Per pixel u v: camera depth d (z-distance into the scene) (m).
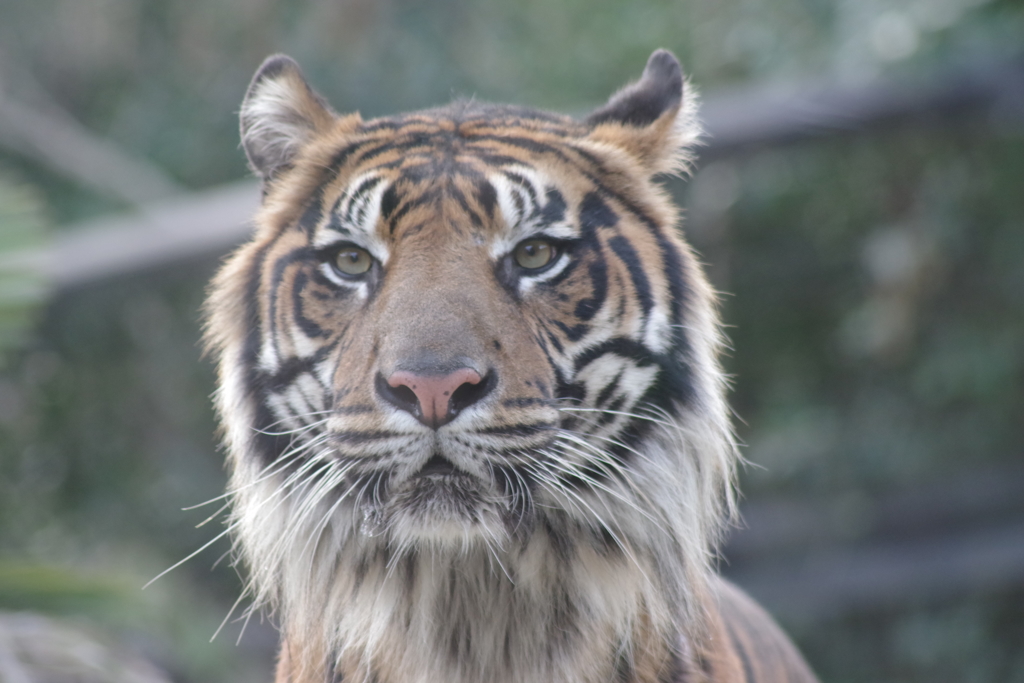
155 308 15.95
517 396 4.20
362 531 4.39
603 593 4.45
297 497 4.63
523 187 4.43
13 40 16.39
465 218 4.36
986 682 15.38
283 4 15.95
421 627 4.48
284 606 4.84
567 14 17.61
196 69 16.41
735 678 4.70
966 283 15.45
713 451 4.74
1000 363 14.80
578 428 4.45
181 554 16.00
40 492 16.27
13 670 5.63
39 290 6.94
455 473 4.21
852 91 12.09
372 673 4.57
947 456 15.71
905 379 16.23
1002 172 14.80
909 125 12.45
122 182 14.61
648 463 4.58
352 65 15.85
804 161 16.19
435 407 4.06
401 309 4.21
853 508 15.82
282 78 5.00
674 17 17.06
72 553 15.55
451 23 16.41
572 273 4.45
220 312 4.93
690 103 5.20
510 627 4.51
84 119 16.70
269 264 4.75
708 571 4.91
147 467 16.38
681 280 4.76
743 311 17.88
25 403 15.95
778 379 17.92
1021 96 12.05
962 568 15.24
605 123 5.06
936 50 12.66
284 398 4.63
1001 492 15.37
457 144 4.62
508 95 16.91
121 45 16.61
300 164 4.83
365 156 4.70
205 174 16.08
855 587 15.51
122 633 10.08
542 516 4.45
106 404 16.30
